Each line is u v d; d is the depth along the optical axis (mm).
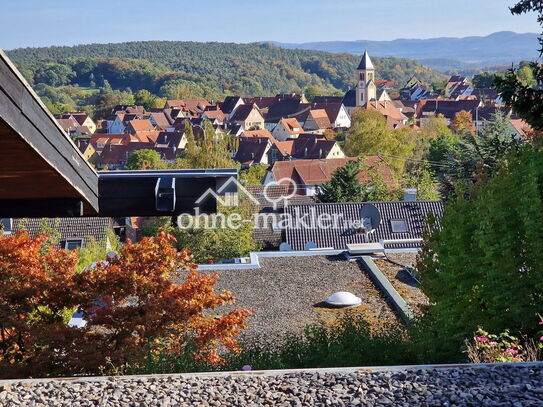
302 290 17609
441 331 9594
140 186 8594
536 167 9430
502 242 9250
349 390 6195
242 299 16984
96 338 10336
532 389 5980
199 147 58250
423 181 50500
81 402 6086
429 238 11266
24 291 10539
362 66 183625
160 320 10453
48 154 6391
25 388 6430
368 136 83438
